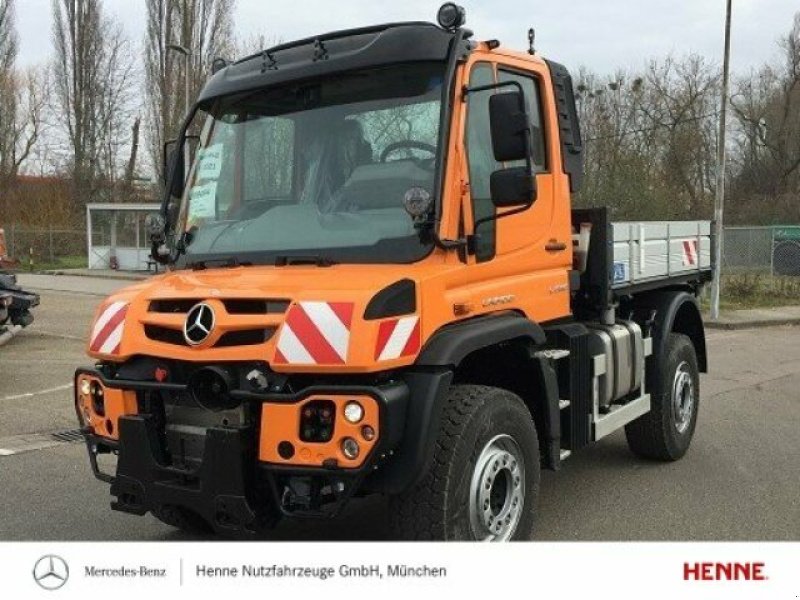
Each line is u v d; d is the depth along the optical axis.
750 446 7.24
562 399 5.01
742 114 46.62
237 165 4.58
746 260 26.34
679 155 35.38
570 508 5.51
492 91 4.46
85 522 5.29
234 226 4.46
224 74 4.83
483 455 3.97
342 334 3.41
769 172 46.66
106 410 3.99
